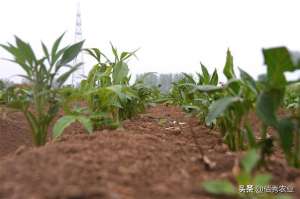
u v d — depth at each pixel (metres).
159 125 3.70
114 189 1.46
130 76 4.31
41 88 2.46
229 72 2.38
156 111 5.56
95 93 3.06
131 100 4.01
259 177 1.44
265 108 1.84
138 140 2.37
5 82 3.34
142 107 4.60
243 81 2.11
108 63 3.87
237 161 1.81
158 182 1.60
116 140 2.25
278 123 1.85
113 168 1.69
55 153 1.89
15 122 3.98
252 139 2.05
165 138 2.80
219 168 1.88
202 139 2.91
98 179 1.54
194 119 4.22
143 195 1.45
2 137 3.42
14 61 2.43
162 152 2.10
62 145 2.08
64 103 2.62
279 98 1.91
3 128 3.66
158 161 1.89
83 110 2.92
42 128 2.52
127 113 4.13
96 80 3.62
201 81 3.71
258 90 2.06
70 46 2.52
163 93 6.95
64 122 2.45
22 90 3.05
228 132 2.53
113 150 2.02
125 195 1.42
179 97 5.85
